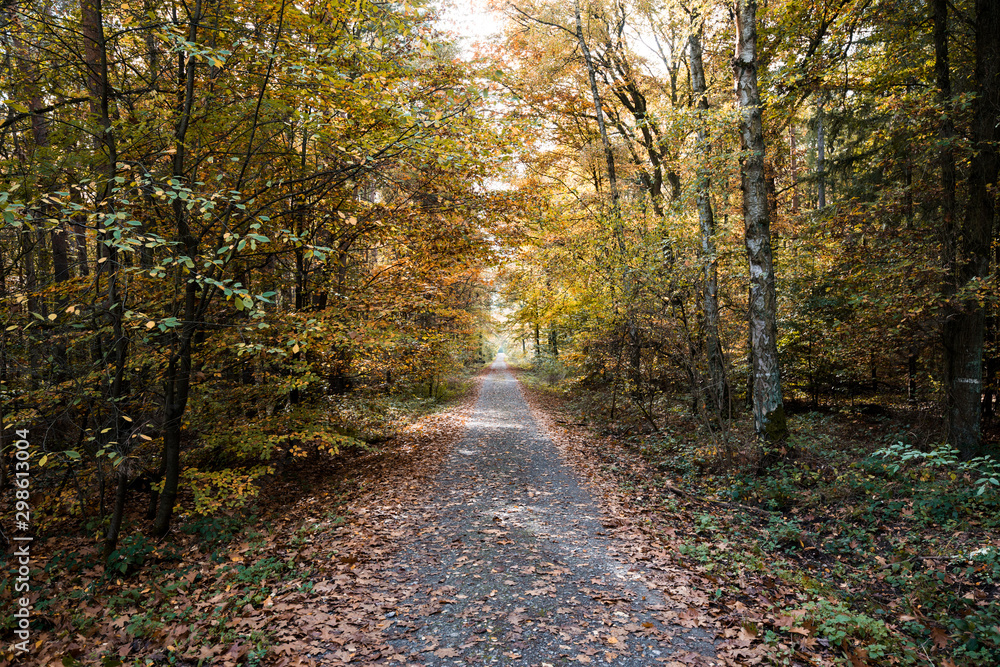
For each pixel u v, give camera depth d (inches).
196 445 317.4
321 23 249.1
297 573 199.5
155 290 262.4
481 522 256.2
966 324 302.2
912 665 138.3
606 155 536.7
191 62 223.5
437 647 145.9
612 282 450.6
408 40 300.0
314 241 287.4
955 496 234.5
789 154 635.5
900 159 366.3
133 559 215.0
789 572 197.0
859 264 365.7
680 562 203.5
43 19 216.2
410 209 307.7
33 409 236.7
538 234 407.5
